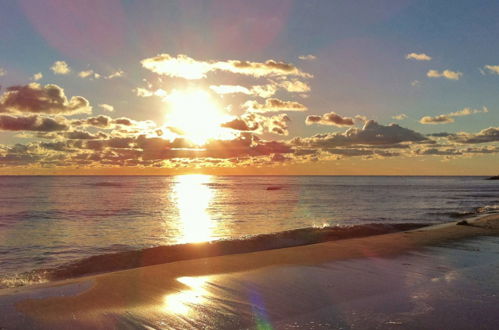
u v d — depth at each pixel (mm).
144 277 10305
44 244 19734
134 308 7727
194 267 11570
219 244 16031
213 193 85438
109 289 9125
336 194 79188
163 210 41219
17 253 17297
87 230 25188
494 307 7324
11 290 9375
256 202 55094
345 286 9195
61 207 44844
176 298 8391
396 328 6332
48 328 6715
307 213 37688
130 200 58875
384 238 17406
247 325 6727
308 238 17953
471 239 16859
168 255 14102
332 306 7613
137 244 19766
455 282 9289
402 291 8578
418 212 37281
